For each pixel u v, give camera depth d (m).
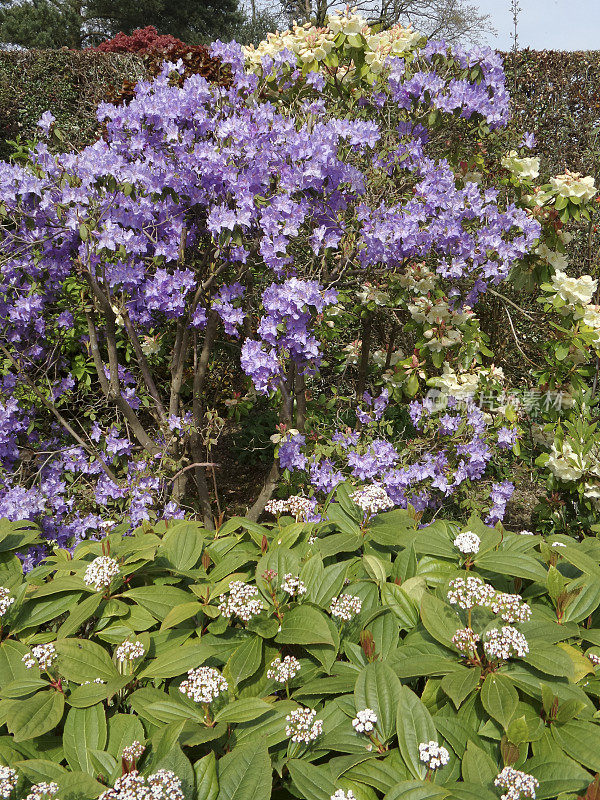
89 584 1.56
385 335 4.25
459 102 3.26
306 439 3.22
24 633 1.55
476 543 1.54
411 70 3.46
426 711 1.19
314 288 2.64
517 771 1.07
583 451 3.12
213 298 3.04
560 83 6.17
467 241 3.04
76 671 1.35
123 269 2.80
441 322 3.23
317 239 2.87
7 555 1.86
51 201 2.55
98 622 1.53
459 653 1.36
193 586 1.59
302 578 1.57
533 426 3.63
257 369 2.79
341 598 1.47
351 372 4.38
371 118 3.55
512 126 5.17
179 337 3.21
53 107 7.24
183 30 21.88
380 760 1.16
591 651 1.46
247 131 2.66
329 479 3.02
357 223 3.08
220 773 1.09
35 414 3.43
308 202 2.87
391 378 3.81
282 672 1.32
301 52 3.39
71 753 1.19
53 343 3.58
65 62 7.23
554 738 1.19
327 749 1.19
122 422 3.73
